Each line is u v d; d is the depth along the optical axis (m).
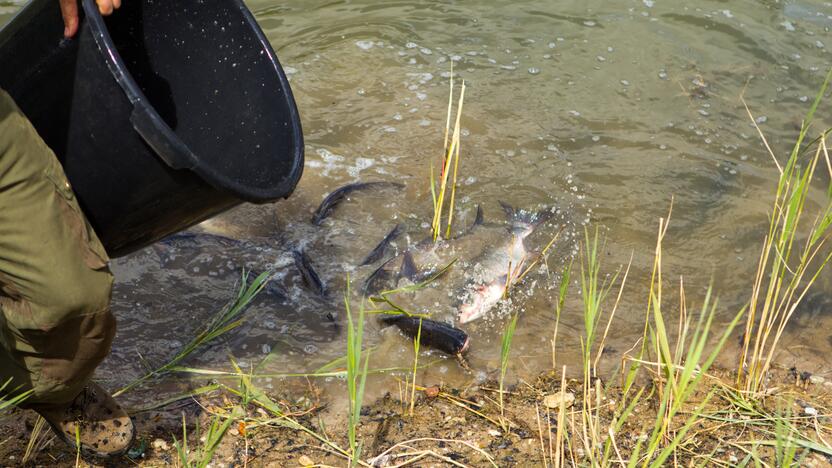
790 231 3.86
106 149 3.24
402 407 3.81
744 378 3.93
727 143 4.93
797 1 6.15
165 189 3.27
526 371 3.96
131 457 3.59
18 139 3.09
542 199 4.61
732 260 4.38
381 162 4.79
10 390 3.37
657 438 3.45
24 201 3.11
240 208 4.53
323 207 4.53
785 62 5.48
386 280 4.25
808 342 4.09
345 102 5.11
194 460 3.59
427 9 6.01
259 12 5.91
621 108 5.12
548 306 4.19
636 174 4.74
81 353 3.28
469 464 3.61
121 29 3.49
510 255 4.34
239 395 3.81
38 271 3.15
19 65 3.27
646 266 4.34
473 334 4.09
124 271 4.23
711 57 5.52
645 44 5.63
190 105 3.57
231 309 4.07
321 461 3.61
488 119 5.02
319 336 4.05
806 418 3.78
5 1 5.61
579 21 5.88
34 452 3.58
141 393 3.81
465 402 3.84
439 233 4.44
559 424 3.52
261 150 3.46
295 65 5.32
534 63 5.43
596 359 3.91
